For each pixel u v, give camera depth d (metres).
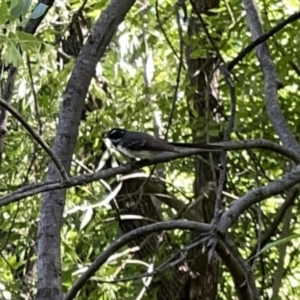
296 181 5.45
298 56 11.30
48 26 10.06
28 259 10.84
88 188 11.27
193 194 13.25
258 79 11.91
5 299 7.94
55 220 5.56
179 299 11.84
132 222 11.89
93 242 12.21
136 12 12.42
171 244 11.98
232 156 12.23
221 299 13.47
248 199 5.09
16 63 5.90
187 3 12.41
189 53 12.27
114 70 12.83
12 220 10.18
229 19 11.35
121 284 11.63
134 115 11.87
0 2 6.41
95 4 10.58
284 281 13.60
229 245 4.70
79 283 4.78
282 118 6.88
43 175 11.13
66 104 6.05
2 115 6.87
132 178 11.20
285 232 10.98
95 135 11.12
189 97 11.61
